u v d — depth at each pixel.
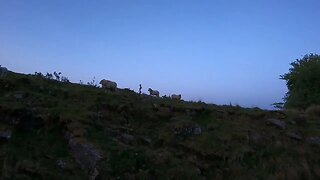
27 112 14.14
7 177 11.50
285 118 19.91
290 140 17.88
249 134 17.11
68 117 14.34
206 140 15.69
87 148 13.00
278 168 15.59
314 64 41.81
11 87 15.74
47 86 16.70
